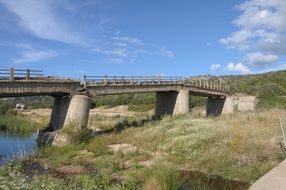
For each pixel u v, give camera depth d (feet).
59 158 92.32
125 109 359.87
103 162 85.76
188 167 80.89
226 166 76.54
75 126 125.08
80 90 139.64
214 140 96.07
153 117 201.36
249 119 138.82
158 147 102.06
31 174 71.82
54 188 51.75
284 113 158.51
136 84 169.37
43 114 307.99
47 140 127.24
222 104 267.18
